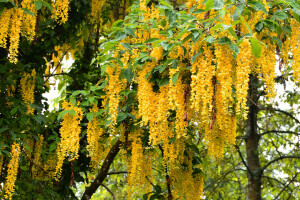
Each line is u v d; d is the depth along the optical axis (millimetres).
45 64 5754
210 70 3016
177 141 4355
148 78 3428
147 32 3814
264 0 3191
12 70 5184
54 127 5980
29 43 5590
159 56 3373
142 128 4645
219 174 9617
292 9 3125
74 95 4289
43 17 6012
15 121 4824
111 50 3586
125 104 4422
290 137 9172
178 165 4465
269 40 3303
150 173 4758
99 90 4324
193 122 4359
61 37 6043
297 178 9266
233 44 2775
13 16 4137
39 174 5750
